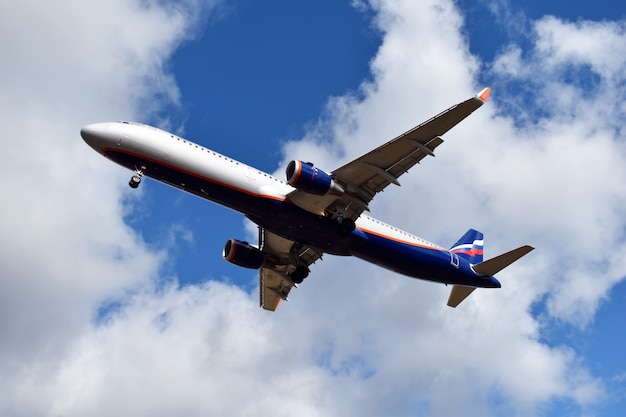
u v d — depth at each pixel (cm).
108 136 4759
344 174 4894
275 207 4906
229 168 4856
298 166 4719
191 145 4881
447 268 5628
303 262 6019
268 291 6425
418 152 4747
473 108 4488
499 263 5706
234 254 5831
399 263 5447
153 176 4859
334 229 5084
